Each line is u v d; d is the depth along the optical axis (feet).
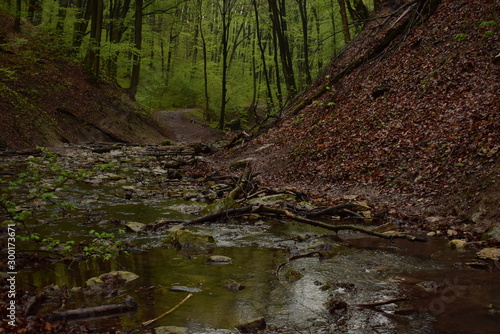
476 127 30.66
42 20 102.37
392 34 57.11
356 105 48.26
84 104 88.48
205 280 15.81
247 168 37.76
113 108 96.68
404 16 59.00
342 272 16.85
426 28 52.80
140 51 101.40
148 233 23.22
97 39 92.79
